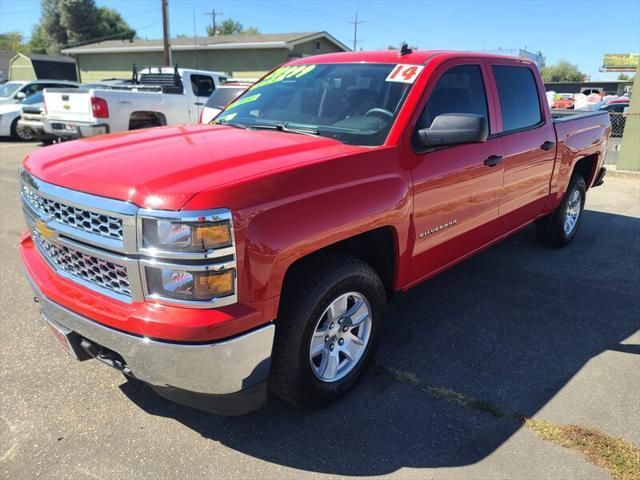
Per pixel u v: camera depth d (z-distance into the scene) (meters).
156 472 2.36
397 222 2.85
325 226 2.41
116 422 2.68
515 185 4.07
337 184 2.50
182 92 12.18
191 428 2.65
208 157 2.43
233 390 2.24
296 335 2.45
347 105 3.25
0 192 8.03
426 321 3.86
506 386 3.05
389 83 3.25
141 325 2.10
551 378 3.14
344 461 2.45
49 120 10.63
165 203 2.02
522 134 4.07
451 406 2.85
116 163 2.38
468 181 3.42
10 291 4.25
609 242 5.88
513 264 5.09
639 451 2.51
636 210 7.46
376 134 2.95
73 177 2.31
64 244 2.37
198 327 2.05
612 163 11.84
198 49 32.12
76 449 2.49
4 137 16.02
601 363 3.31
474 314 3.98
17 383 2.99
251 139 2.88
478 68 3.70
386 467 2.41
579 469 2.39
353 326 2.84
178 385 2.17
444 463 2.44
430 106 3.17
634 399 2.93
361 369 2.96
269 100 3.67
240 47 30.61
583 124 5.23
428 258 3.30
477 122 2.85
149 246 2.06
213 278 2.06
